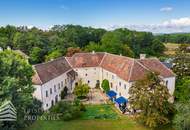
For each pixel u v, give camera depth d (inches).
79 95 1884.8
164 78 1695.4
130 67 1732.3
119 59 1991.9
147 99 1275.8
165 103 1315.2
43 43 3486.7
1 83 775.7
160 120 1257.4
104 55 2306.8
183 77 1836.9
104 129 1338.6
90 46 2955.2
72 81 2135.8
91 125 1397.6
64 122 1443.2
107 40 3164.4
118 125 1392.7
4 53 949.8
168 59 3449.8
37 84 1556.3
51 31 4768.7
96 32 4158.5
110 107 1706.4
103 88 2046.0
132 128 1348.4
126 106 1631.4
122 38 3757.4
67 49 3073.3
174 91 1743.4
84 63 2206.0
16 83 831.7
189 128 1135.6
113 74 1911.9
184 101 1459.2
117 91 1846.7
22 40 3533.5
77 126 1381.6
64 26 4857.3
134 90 1352.1
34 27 4889.3
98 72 2225.6
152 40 4261.8
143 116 1293.1
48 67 1827.0
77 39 3836.1
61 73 1930.4
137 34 4202.8
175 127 1230.9
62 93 1934.1
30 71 1045.2
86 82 2219.5
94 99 1887.3
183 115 1156.5
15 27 4677.7
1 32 4229.8
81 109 1611.7
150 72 1381.6
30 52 3284.9
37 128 1328.7
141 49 3998.5
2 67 834.8
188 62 1914.4
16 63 941.2
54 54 2819.9
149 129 1330.0
